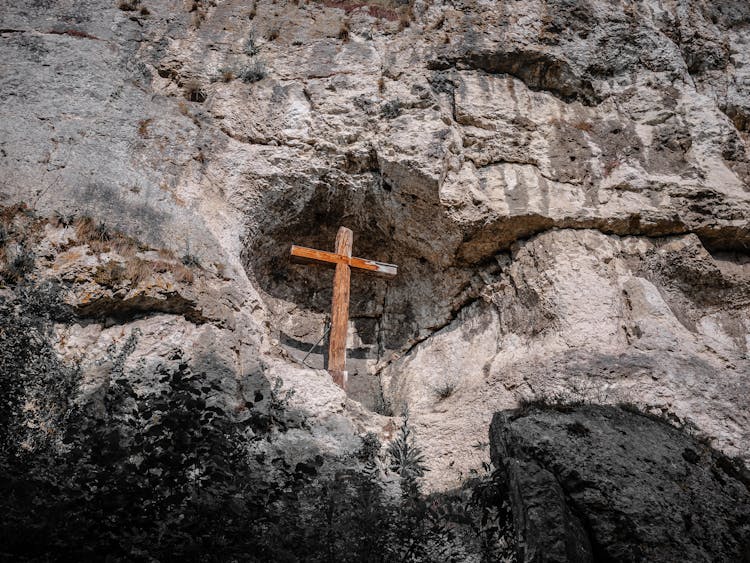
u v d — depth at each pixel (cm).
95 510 399
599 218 901
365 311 1036
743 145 1006
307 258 875
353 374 975
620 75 1070
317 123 984
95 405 565
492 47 1038
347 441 712
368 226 1013
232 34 1103
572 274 849
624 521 529
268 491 472
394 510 544
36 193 758
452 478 714
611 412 666
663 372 721
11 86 898
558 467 564
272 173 943
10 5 1021
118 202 795
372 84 1021
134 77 1008
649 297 824
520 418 634
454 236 921
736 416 693
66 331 664
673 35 1151
